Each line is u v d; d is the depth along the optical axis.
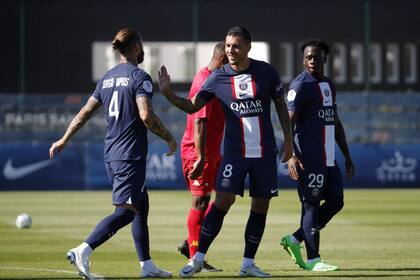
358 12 107.44
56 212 61.16
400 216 58.25
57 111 91.31
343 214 59.75
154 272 31.17
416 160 90.75
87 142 90.50
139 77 29.66
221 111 34.38
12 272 33.00
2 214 59.75
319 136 33.56
